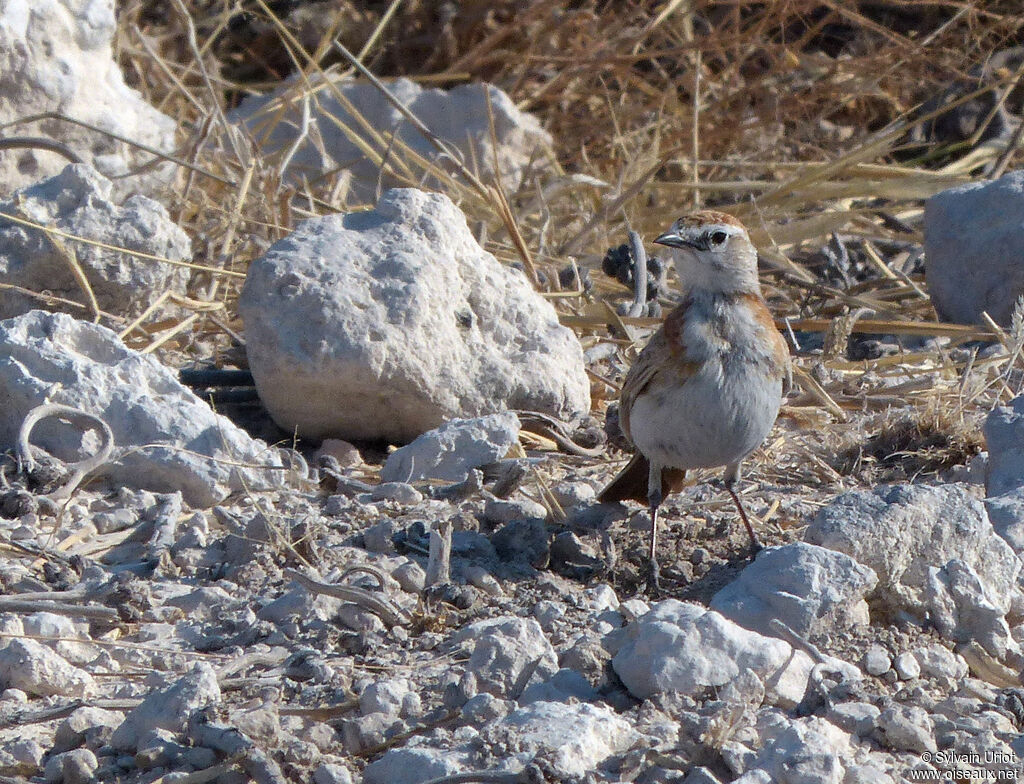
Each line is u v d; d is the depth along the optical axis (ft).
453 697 21.40
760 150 67.05
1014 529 27.89
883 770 19.58
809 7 66.33
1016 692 22.52
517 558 28.84
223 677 22.84
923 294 50.83
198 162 51.96
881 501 25.66
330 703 21.83
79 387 33.73
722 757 19.26
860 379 42.52
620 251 46.96
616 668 22.08
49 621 24.67
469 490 32.22
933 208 49.06
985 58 66.44
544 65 70.69
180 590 27.04
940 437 36.81
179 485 32.27
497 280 38.88
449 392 36.42
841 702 21.47
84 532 29.43
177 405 33.99
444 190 57.26
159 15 74.18
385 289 36.45
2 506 30.55
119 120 49.70
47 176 47.91
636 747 19.81
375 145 62.49
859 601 24.13
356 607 25.35
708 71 69.77
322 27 73.00
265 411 39.11
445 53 72.49
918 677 23.17
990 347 44.93
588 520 31.91
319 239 37.55
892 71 66.95
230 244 46.96
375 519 30.83
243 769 19.12
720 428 28.91
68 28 48.55
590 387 40.93
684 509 32.53
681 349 28.76
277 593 26.73
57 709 21.67
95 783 19.38
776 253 52.70
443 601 26.14
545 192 57.36
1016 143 61.00
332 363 35.32
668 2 71.92
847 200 61.46
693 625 21.89
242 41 73.97
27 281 40.42
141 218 41.06
